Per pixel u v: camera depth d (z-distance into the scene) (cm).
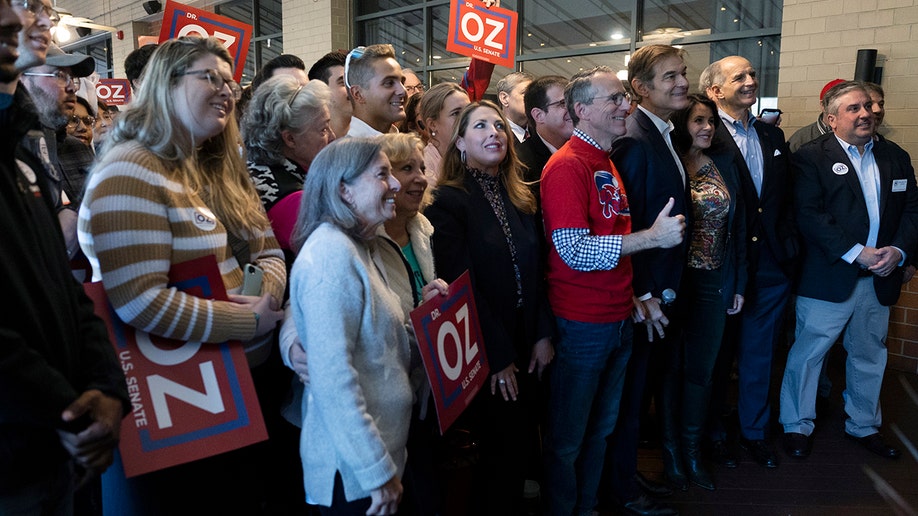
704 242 263
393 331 143
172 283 136
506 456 209
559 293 212
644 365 242
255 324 142
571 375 213
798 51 413
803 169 301
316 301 130
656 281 233
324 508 137
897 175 293
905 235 290
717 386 295
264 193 180
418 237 183
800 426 302
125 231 128
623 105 202
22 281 99
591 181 205
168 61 141
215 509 150
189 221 140
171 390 132
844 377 396
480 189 204
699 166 269
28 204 106
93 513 185
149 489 138
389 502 129
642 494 248
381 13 723
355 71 242
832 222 291
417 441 171
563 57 583
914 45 370
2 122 100
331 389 127
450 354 164
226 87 148
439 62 685
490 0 359
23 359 93
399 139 177
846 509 251
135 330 130
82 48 1255
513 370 199
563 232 200
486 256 198
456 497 198
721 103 296
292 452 171
